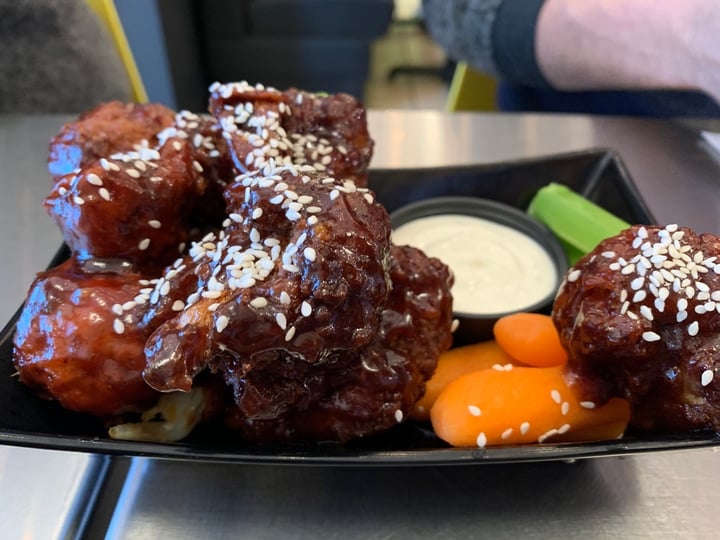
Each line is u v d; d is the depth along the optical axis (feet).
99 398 0.50
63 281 0.52
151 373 0.42
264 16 1.87
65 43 1.24
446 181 0.82
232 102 0.63
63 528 0.50
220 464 0.54
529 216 0.78
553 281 0.71
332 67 1.99
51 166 0.68
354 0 1.87
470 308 0.67
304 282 0.43
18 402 0.50
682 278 0.48
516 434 0.51
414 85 2.39
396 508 0.51
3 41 1.20
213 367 0.46
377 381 0.50
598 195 0.83
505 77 1.26
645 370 0.49
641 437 0.47
